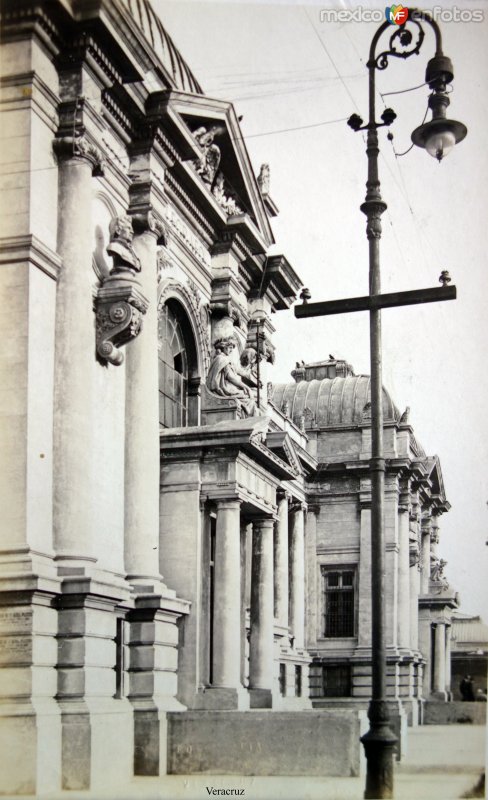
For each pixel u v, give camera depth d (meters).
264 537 30.83
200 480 27.42
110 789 19.86
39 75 21.66
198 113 29.05
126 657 23.38
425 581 54.00
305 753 22.03
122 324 23.05
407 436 48.91
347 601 48.25
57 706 19.98
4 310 20.88
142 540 24.22
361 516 48.56
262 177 35.84
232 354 32.72
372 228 17.70
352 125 18.23
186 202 29.70
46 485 20.95
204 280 31.75
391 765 15.62
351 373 53.47
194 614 26.44
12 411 20.53
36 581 19.48
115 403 23.97
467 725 42.50
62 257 21.98
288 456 32.72
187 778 21.89
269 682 30.22
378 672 15.98
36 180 21.44
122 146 25.44
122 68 23.83
